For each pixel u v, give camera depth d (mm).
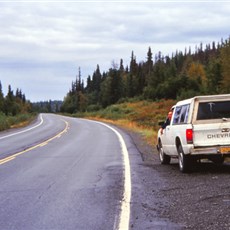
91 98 146000
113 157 15766
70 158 15750
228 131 10781
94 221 6578
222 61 83500
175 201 7734
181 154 11289
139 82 120062
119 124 46375
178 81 85750
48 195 8742
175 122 12172
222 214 6598
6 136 30781
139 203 7734
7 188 9664
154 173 11422
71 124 50125
